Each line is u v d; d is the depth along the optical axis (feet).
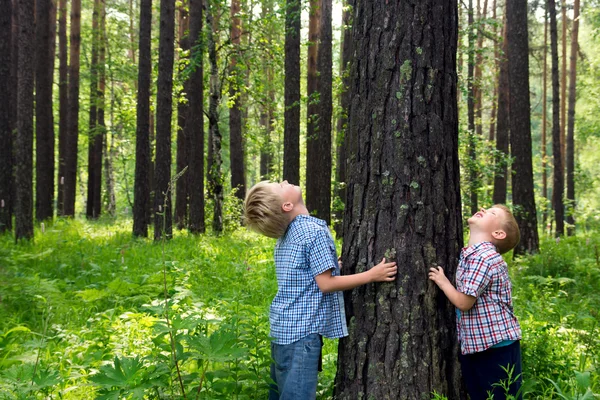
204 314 14.78
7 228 42.75
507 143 59.21
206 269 25.72
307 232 9.27
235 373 10.10
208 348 8.86
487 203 54.44
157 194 40.24
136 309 18.19
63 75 67.62
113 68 76.02
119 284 20.49
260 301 20.35
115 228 53.78
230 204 51.83
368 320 9.45
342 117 46.68
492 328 9.27
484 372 9.48
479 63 62.85
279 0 45.55
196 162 46.21
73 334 15.74
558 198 55.93
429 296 9.29
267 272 25.32
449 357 9.52
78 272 25.63
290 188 9.82
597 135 85.81
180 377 9.04
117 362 9.07
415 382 9.18
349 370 9.62
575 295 22.12
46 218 54.44
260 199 9.66
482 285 9.09
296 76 42.16
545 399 10.31
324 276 9.08
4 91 41.93
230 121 63.93
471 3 63.41
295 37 41.98
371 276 9.13
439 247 9.37
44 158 53.98
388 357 9.28
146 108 43.01
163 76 40.91
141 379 9.28
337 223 42.01
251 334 10.41
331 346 14.90
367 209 9.56
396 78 9.37
